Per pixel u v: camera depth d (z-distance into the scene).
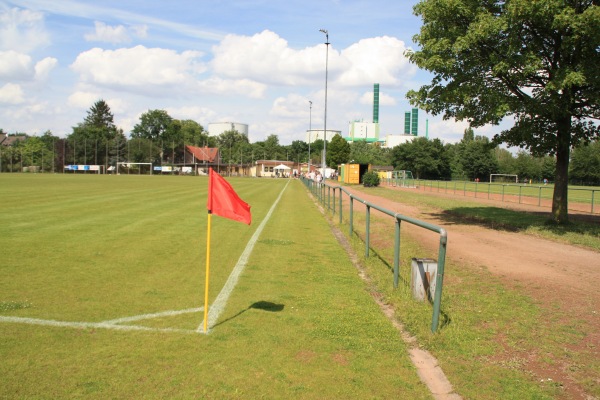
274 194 33.16
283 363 4.35
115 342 4.69
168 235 11.94
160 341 4.76
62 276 7.30
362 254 9.95
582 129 15.32
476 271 8.43
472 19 14.16
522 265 9.09
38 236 11.12
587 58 13.27
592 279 7.96
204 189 34.25
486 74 14.25
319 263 9.11
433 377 4.25
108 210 17.67
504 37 13.72
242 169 117.31
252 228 13.98
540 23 13.11
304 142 159.50
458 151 102.00
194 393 3.72
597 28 11.97
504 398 3.86
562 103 13.50
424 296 6.37
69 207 18.36
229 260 9.05
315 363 4.38
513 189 53.06
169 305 5.99
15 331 4.90
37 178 52.19
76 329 5.02
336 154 99.94
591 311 6.16
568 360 4.64
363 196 32.28
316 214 19.34
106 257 8.90
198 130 136.38
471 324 5.61
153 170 101.44
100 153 100.88
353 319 5.69
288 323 5.46
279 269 8.41
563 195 15.43
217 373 4.09
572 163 71.12
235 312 5.80
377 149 119.94
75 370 4.04
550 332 5.38
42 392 3.65
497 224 16.33
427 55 14.90
